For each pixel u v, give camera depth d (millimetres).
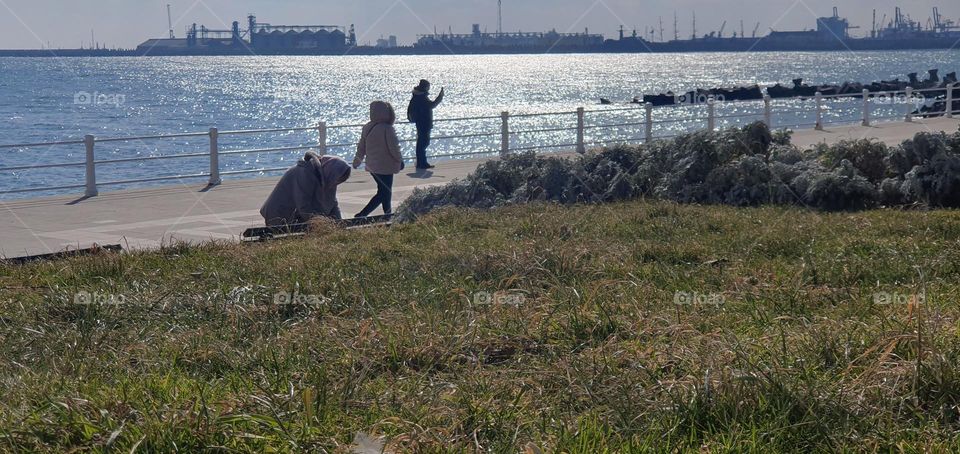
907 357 7812
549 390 7742
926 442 6367
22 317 10703
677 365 8086
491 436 6773
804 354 8148
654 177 21469
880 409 6871
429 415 7035
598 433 6488
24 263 14938
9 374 8367
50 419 6562
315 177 18625
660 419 6832
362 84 185625
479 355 8758
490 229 16500
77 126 80750
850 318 9500
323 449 6188
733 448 6289
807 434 6574
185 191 25703
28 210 22281
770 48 196875
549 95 132500
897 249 13602
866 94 44812
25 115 93625
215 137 27344
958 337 8188
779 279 11703
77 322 10320
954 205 19516
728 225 16312
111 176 46250
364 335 9117
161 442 6121
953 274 11953
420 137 30859
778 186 19984
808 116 68750
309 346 9023
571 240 14828
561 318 9734
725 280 11891
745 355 7801
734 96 85750
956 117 49062
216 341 9398
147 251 15070
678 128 62031
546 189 21156
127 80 197125
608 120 74312
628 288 11297
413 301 10719
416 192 21438
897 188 20000
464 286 11422
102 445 6070
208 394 7332
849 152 21594
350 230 17188
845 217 17438
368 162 21109
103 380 8102
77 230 19516
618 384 7539
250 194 25094
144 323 10375
